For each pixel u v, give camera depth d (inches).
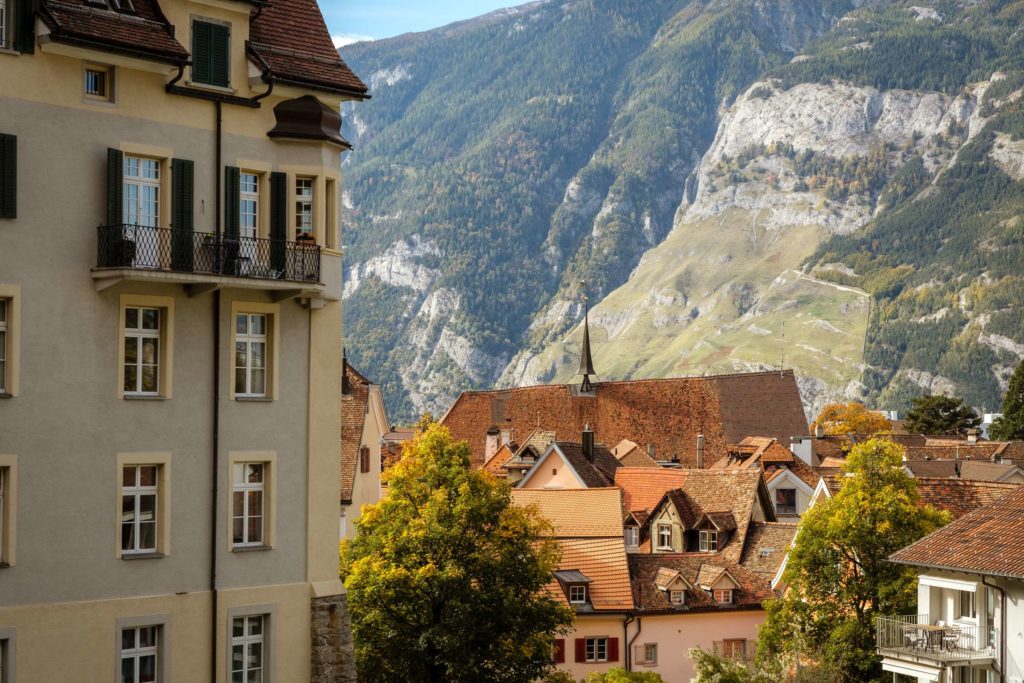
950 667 2493.8
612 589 3639.3
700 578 3774.6
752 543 4200.3
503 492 2623.0
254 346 1902.1
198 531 1820.9
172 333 1793.8
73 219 1707.7
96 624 1713.8
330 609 1955.0
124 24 1750.7
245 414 1873.8
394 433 7844.5
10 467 1647.4
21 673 1644.9
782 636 3093.0
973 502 3484.3
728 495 4402.1
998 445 6235.2
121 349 1745.8
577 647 3567.9
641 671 3437.5
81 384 1710.1
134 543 1772.9
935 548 2586.1
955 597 2593.5
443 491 2554.1
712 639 3693.4
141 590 1759.4
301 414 1942.7
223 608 1840.6
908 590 2952.8
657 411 7135.8
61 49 1684.3
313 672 1939.0
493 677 2496.3
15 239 1657.2
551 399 7436.0
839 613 3061.0
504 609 2507.4
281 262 1894.7
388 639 2490.2
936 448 6279.5
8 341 1653.5
